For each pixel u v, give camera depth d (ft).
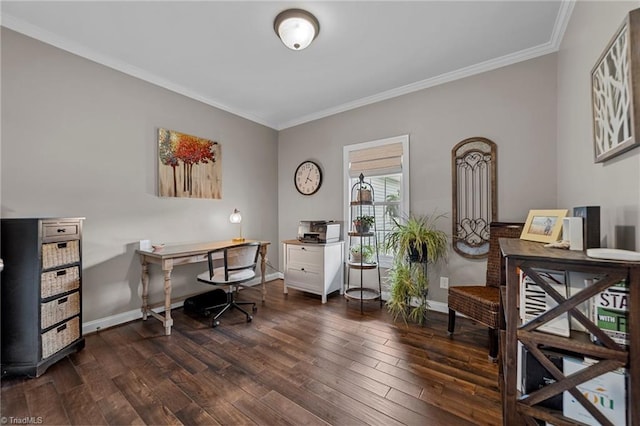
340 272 11.69
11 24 6.53
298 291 12.24
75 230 6.78
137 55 8.11
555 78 7.59
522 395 3.60
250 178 12.98
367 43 7.57
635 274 2.88
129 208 8.75
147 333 7.89
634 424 2.87
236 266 8.89
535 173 7.89
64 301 6.46
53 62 7.23
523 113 8.07
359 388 5.45
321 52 8.01
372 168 11.16
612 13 4.15
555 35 7.16
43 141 7.07
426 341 7.41
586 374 3.12
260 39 7.38
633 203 3.52
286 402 5.05
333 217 12.50
